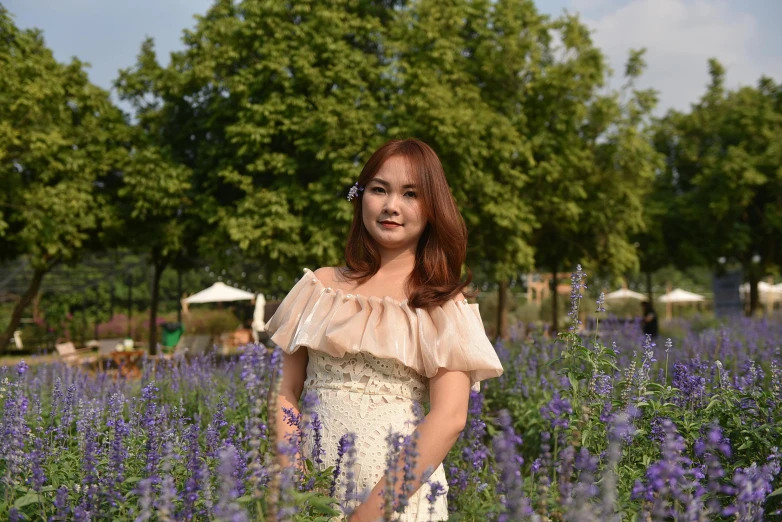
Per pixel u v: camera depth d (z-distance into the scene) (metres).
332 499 1.78
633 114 16.56
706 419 2.77
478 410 3.31
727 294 27.94
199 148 15.77
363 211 2.26
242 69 14.40
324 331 2.13
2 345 15.17
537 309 23.81
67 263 16.19
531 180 15.26
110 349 15.94
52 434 2.85
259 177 14.94
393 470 1.74
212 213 14.74
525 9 15.90
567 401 2.96
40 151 12.96
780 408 2.99
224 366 5.82
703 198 22.52
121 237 15.83
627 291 33.59
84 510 1.95
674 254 23.97
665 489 1.83
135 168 14.48
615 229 17.56
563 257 18.55
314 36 14.02
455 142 13.13
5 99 12.38
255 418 1.67
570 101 15.42
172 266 18.72
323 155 13.16
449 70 14.72
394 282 2.22
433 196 2.22
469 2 15.87
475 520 2.33
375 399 2.07
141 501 1.62
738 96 24.50
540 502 1.83
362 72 14.34
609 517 1.67
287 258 14.09
